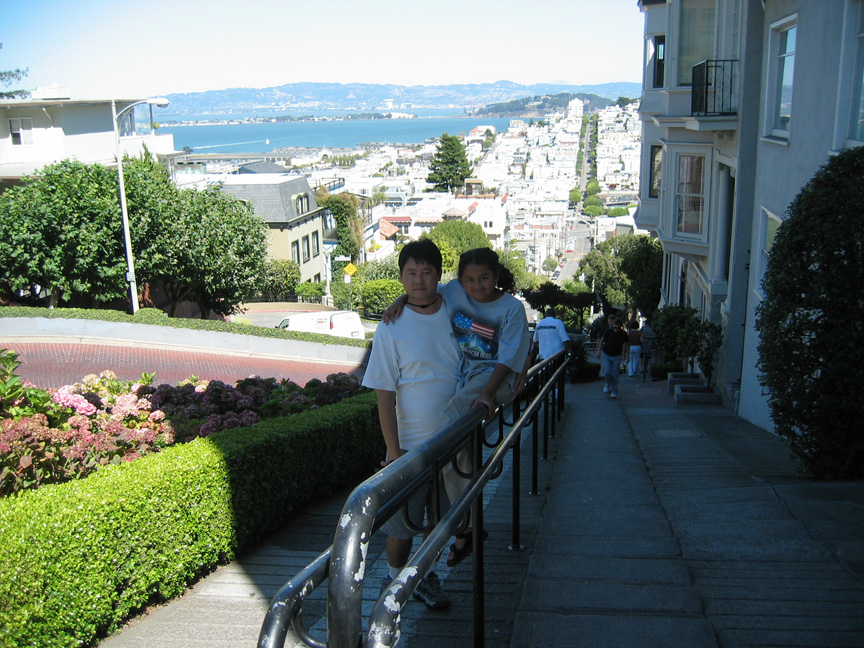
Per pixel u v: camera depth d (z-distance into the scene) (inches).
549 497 234.5
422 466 93.4
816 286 242.2
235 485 205.9
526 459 314.8
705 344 571.8
